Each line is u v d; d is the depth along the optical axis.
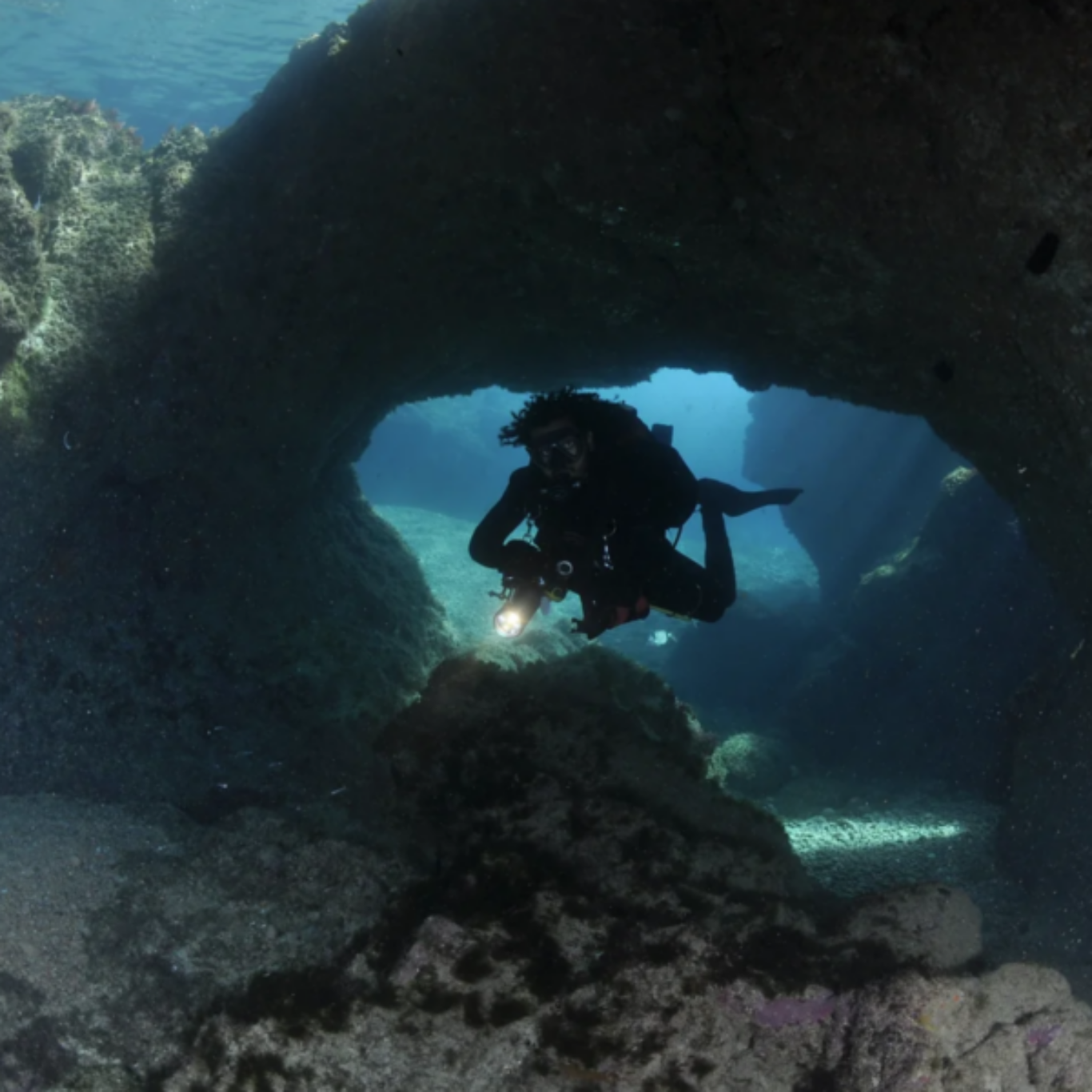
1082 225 2.93
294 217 5.20
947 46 3.04
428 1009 2.72
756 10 3.47
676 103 4.05
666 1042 2.68
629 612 3.05
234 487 5.73
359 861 3.68
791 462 14.27
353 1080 2.67
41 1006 2.97
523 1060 2.69
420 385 6.63
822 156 3.72
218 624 5.58
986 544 8.41
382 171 4.97
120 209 5.43
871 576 9.72
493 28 4.19
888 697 8.77
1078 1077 2.61
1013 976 2.74
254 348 5.43
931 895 2.96
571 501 3.14
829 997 2.71
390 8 4.54
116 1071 2.85
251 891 3.55
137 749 4.95
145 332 5.25
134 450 5.28
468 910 3.04
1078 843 4.16
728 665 11.85
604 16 3.90
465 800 3.74
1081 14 2.62
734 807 3.71
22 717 4.83
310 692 5.68
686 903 3.03
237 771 5.02
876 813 6.87
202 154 5.60
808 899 3.30
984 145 3.09
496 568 3.34
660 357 6.26
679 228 4.59
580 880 3.18
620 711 4.13
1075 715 4.60
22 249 5.00
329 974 2.94
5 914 3.27
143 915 3.35
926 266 3.84
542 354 6.28
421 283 5.50
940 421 4.93
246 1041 2.72
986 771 7.24
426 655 7.30
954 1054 2.57
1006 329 3.73
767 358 5.41
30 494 4.97
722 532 3.41
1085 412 3.42
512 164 4.69
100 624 5.14
